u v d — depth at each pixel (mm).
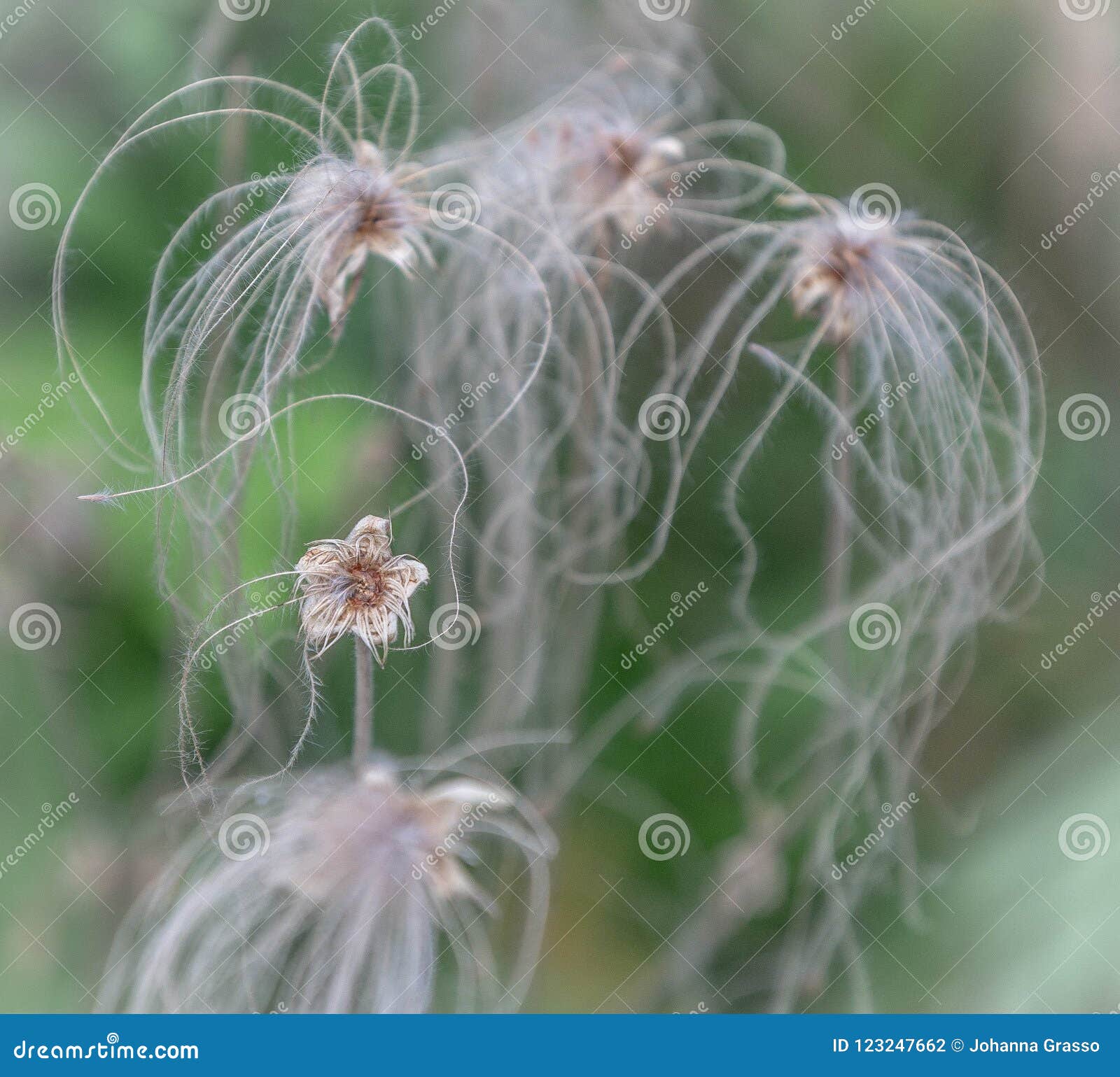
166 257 513
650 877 533
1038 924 526
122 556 521
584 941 530
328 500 523
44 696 523
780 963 531
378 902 511
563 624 535
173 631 522
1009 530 535
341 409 526
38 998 517
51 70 527
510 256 527
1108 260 535
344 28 527
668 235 526
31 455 522
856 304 521
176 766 519
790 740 536
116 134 527
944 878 532
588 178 525
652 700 536
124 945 519
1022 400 532
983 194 537
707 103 536
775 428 532
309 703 506
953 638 536
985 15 536
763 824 534
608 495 534
